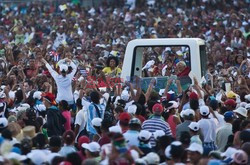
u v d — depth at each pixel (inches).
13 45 2758.4
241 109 1535.4
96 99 1563.7
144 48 1969.7
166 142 1264.8
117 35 2856.8
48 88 1759.4
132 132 1315.2
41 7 3922.2
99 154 1248.8
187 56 1872.5
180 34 2844.5
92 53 2455.7
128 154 1126.4
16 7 3964.1
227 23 3117.6
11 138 1307.8
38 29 3248.0
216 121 1483.8
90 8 3914.9
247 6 3627.0
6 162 1125.7
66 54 1980.8
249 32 2859.3
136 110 1502.2
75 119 1594.5
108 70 2010.3
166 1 3764.8
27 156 1168.2
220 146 1443.2
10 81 1845.5
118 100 1598.2
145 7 3737.7
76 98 1717.5
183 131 1362.0
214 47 2492.6
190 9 3609.7
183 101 1612.9
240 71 1974.7
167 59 1958.7
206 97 1654.8
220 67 2276.1
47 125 1534.2
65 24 3129.9
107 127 1411.2
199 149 1197.7
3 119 1379.2
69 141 1304.1
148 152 1284.4
